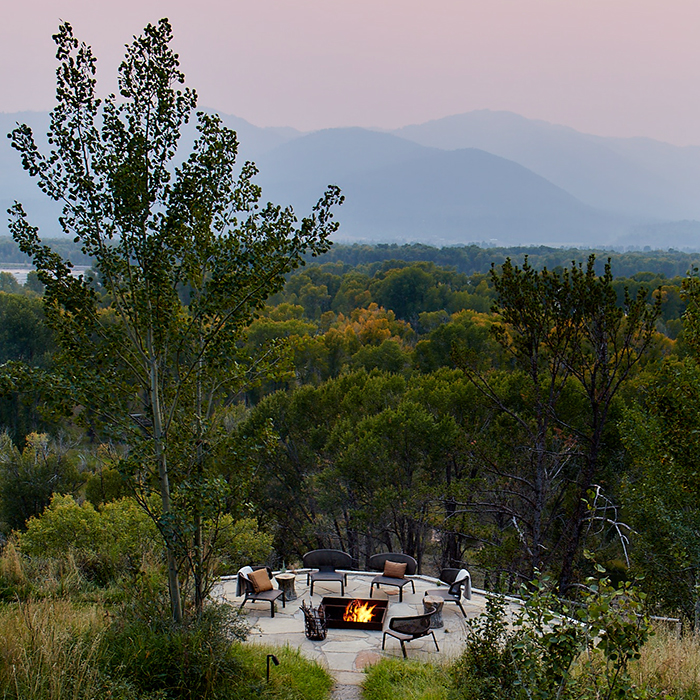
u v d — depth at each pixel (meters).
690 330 10.32
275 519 22.05
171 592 7.89
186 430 8.32
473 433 18.16
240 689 7.00
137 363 8.11
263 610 11.66
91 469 30.94
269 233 8.13
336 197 7.87
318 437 21.83
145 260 7.67
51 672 5.77
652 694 4.96
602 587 4.72
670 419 10.33
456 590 11.59
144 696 6.21
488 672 6.20
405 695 7.66
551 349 12.64
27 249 7.51
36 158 7.25
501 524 18.81
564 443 16.69
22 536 15.69
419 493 16.75
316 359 43.22
